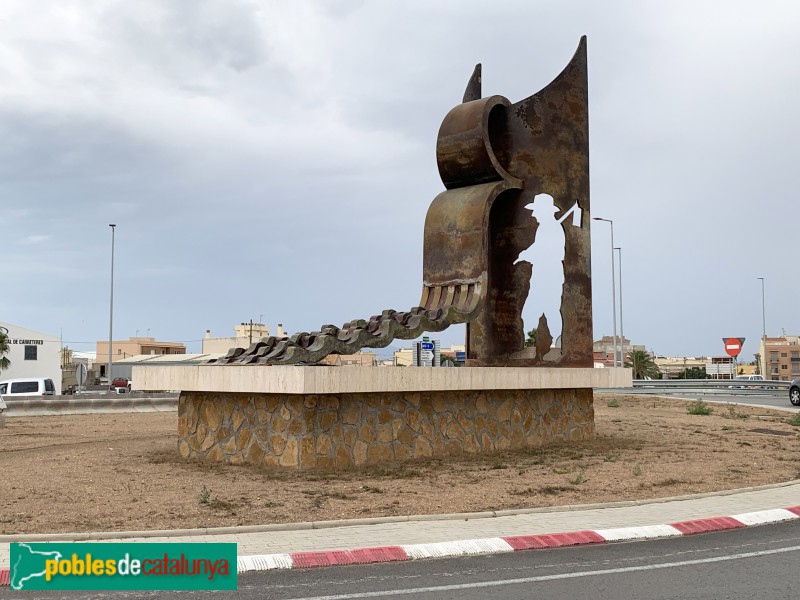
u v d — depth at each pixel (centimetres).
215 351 10012
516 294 1773
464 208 1636
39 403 2823
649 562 828
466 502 1114
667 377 10762
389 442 1433
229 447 1428
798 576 774
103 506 1055
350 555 830
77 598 705
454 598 700
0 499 1101
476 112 1650
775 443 1820
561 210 1791
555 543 903
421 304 1666
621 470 1402
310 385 1257
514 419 1650
